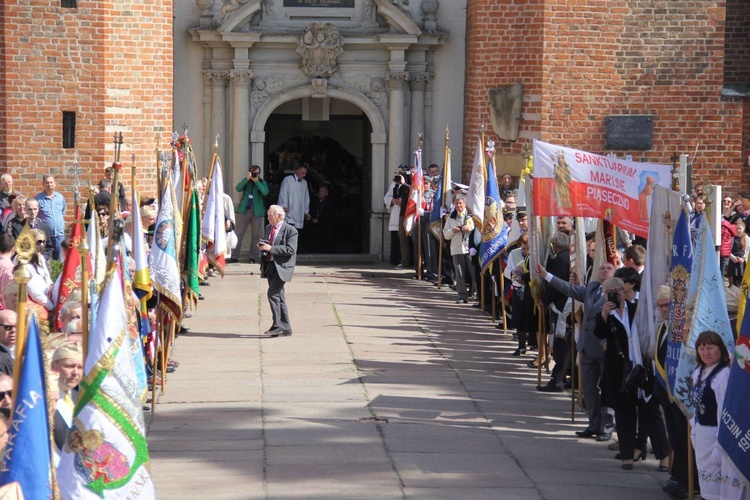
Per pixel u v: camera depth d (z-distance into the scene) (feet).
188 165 55.77
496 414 42.01
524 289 49.57
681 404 31.40
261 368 48.49
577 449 37.81
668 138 74.69
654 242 34.91
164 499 31.45
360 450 36.68
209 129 82.28
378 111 82.94
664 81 74.33
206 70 81.51
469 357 51.90
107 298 25.21
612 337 35.58
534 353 53.21
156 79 70.28
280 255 54.90
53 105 68.18
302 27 81.97
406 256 80.28
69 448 24.70
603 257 42.01
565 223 46.62
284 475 33.86
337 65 82.38
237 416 40.63
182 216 51.60
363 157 86.84
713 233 33.58
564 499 32.40
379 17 82.48
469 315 63.05
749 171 78.07
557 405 43.75
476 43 75.56
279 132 86.17
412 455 36.29
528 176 45.42
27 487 22.35
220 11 80.89
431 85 83.41
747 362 28.48
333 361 50.08
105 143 68.85
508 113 74.69
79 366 25.71
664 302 33.14
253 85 82.07
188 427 39.14
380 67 82.74
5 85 67.67
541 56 73.51
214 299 65.92
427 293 70.33
